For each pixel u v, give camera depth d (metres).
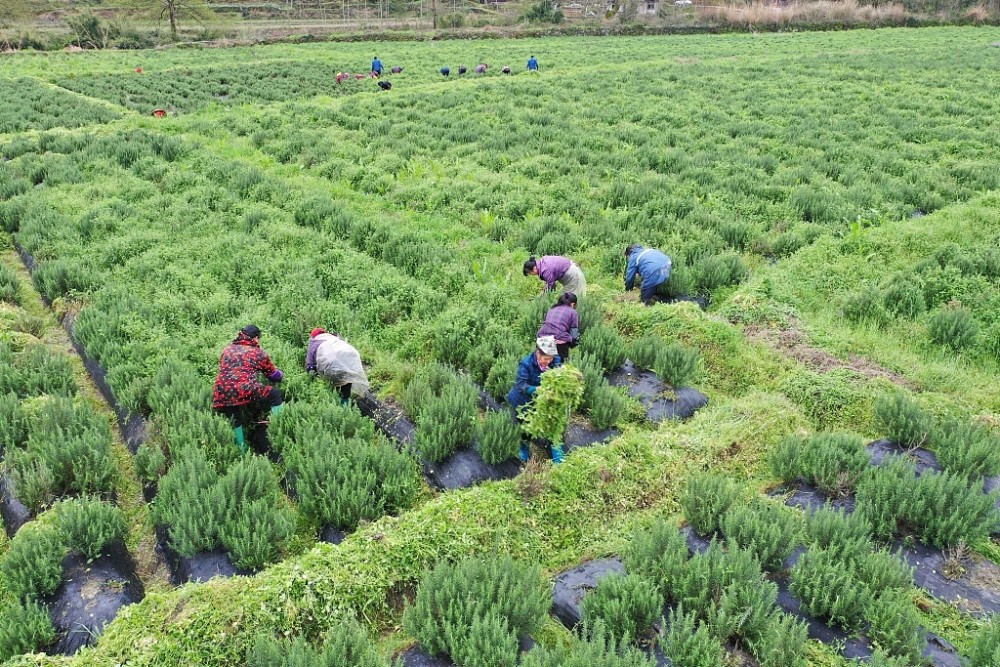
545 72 32.34
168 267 10.52
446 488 6.40
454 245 11.84
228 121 21.58
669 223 12.65
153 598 4.73
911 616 4.49
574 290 9.61
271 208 13.34
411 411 7.30
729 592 4.65
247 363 6.83
